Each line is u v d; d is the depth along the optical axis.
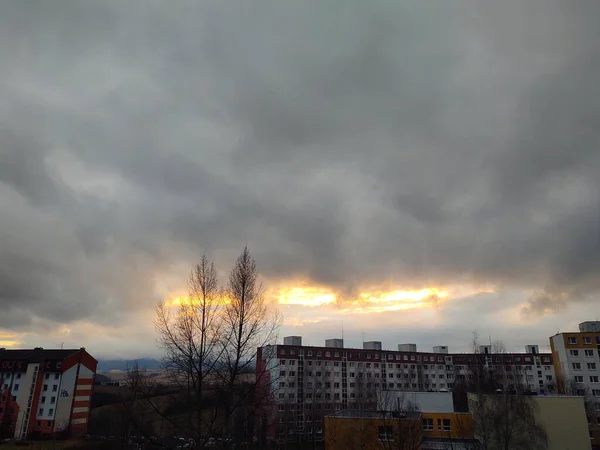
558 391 96.25
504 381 85.62
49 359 109.06
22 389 106.50
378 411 64.69
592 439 83.94
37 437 101.00
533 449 53.91
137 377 23.72
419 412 59.28
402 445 51.16
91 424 109.69
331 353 126.00
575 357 99.19
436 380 143.00
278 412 93.81
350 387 125.81
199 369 20.14
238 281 21.81
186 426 19.66
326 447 59.50
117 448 58.88
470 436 59.53
